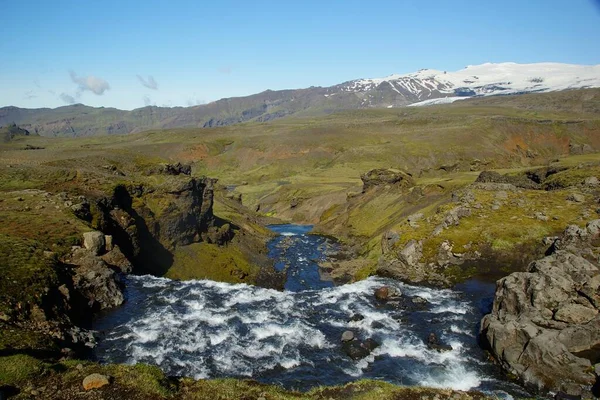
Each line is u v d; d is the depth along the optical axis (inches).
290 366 1502.2
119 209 2765.7
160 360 1467.8
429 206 3988.7
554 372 1338.6
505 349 1485.0
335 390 1224.8
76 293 1807.3
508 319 1625.2
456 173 6028.5
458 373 1465.3
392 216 4340.6
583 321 1498.5
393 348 1660.9
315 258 3735.2
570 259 1744.6
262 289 2365.9
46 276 1697.8
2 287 1533.0
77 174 3142.2
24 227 2134.6
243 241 3846.0
